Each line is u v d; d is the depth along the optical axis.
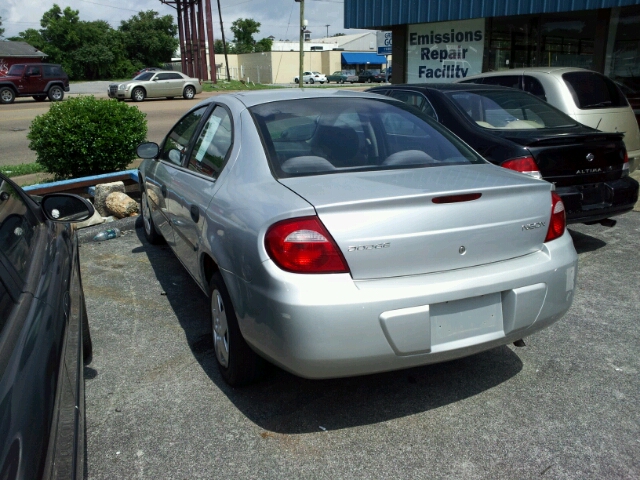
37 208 2.88
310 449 2.69
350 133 3.35
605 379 3.28
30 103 26.58
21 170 9.07
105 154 7.84
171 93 27.38
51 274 2.20
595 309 4.24
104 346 3.76
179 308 4.37
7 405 1.35
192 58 47.59
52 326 1.84
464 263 2.67
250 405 3.06
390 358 2.53
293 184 2.80
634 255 5.45
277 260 2.49
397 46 14.01
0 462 1.20
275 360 2.61
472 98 5.70
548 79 6.78
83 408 2.03
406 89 6.14
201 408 3.03
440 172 3.04
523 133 5.04
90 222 6.46
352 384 3.26
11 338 1.56
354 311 2.43
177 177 4.05
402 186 2.71
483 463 2.58
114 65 69.56
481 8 11.21
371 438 2.77
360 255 2.47
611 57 10.23
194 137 4.05
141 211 6.43
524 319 2.78
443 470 2.54
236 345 2.99
